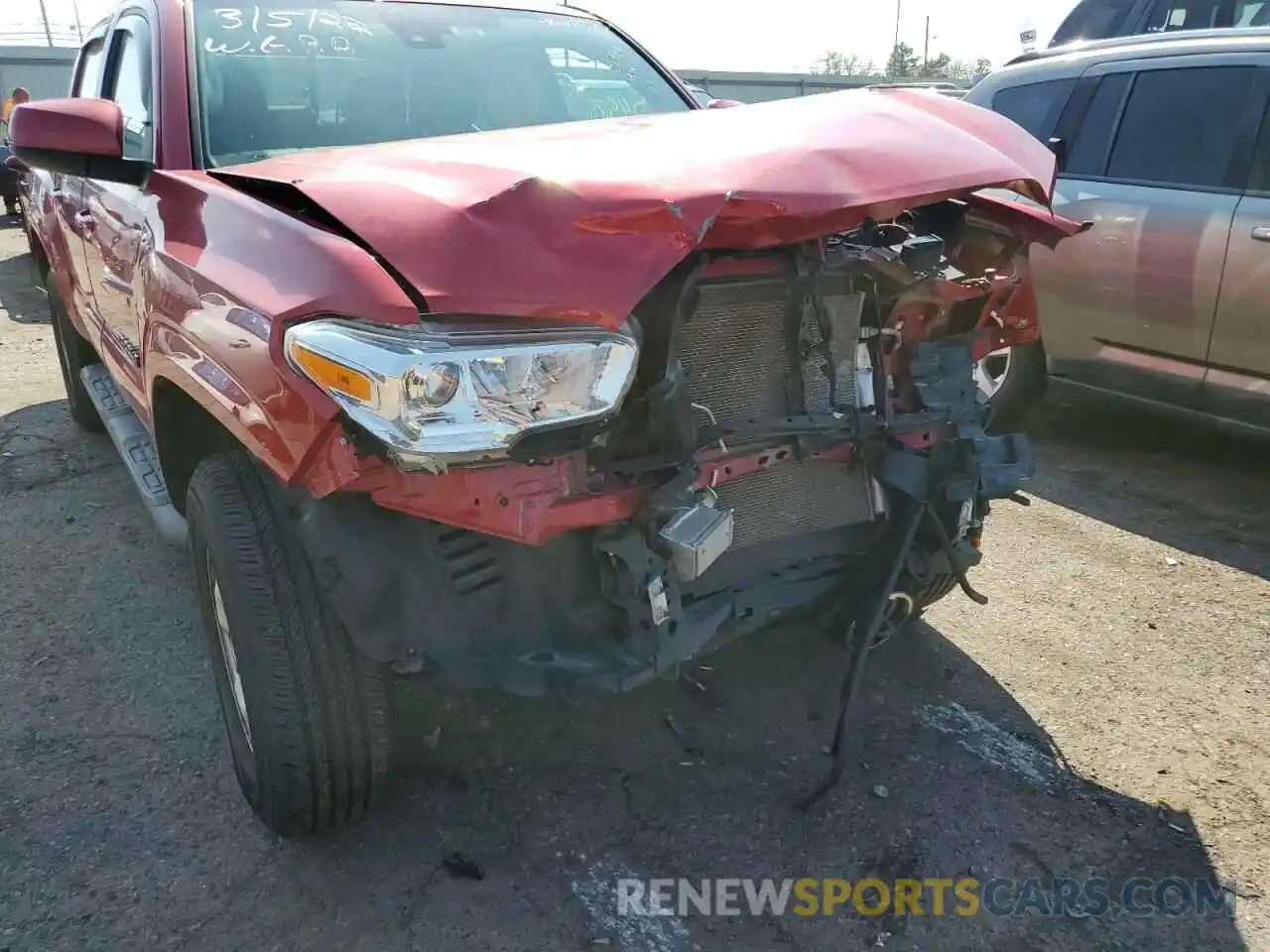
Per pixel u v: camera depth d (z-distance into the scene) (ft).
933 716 9.91
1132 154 16.25
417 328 6.01
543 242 6.24
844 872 7.99
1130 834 8.38
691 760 9.27
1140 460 16.99
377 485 6.41
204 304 7.49
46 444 17.62
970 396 8.88
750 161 7.09
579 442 6.49
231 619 7.33
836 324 8.12
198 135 9.75
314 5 11.24
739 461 7.73
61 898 7.72
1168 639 11.36
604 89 12.02
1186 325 15.25
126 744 9.59
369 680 7.46
